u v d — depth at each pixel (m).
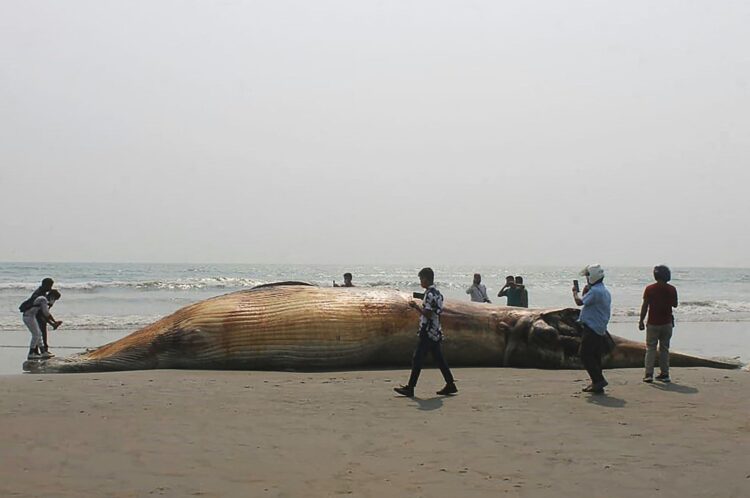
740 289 64.12
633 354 13.77
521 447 7.04
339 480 5.93
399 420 8.25
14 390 10.20
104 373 12.39
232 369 13.07
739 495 5.64
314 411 8.75
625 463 6.50
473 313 13.91
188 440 7.21
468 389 10.62
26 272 75.75
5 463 6.31
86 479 5.89
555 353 13.40
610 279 89.69
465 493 5.63
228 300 13.41
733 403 9.52
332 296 13.56
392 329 13.44
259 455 6.67
